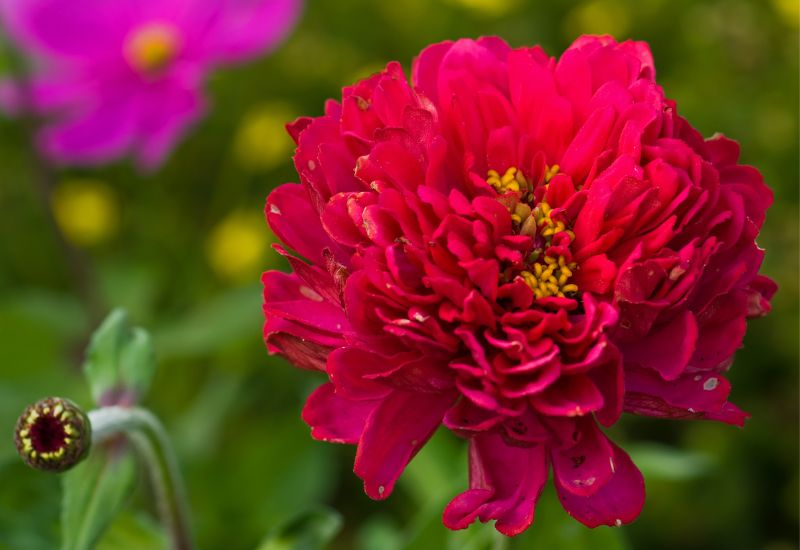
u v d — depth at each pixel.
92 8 0.53
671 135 0.35
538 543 0.40
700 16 0.65
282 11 0.52
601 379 0.34
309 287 0.35
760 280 0.35
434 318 0.34
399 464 0.34
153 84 0.52
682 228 0.34
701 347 0.34
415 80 0.36
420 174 0.35
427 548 0.42
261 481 0.53
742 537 0.53
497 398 0.33
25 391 0.53
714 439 0.54
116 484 0.38
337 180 0.35
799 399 0.55
